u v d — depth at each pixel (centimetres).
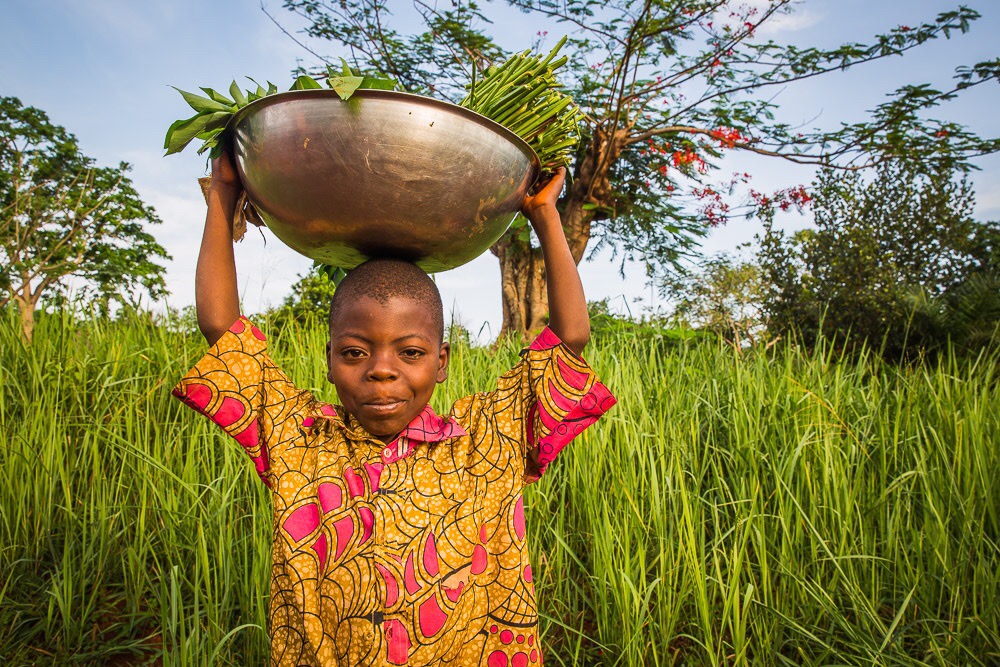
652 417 371
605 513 279
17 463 320
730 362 460
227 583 268
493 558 146
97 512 323
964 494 331
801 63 1015
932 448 362
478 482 148
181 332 474
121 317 502
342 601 135
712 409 391
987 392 392
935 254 1082
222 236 152
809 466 334
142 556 294
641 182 1140
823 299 991
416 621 135
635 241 1148
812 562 294
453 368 429
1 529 307
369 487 142
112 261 1825
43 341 429
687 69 1050
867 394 442
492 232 147
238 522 322
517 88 157
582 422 154
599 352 454
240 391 151
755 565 311
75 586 296
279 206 137
